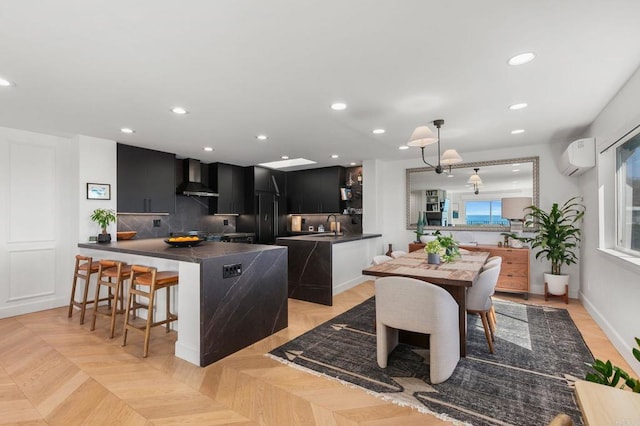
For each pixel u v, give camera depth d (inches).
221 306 103.6
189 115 127.0
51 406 77.1
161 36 71.3
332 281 166.2
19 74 89.8
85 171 156.9
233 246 135.0
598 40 73.3
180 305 104.8
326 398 80.4
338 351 107.9
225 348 104.6
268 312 122.6
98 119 131.4
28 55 79.3
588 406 33.3
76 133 153.2
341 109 120.6
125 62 83.4
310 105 116.0
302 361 100.7
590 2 59.9
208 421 71.7
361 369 95.1
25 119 131.4
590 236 147.9
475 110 122.0
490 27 68.4
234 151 197.6
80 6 60.3
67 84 96.9
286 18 65.1
